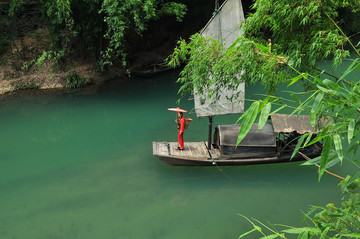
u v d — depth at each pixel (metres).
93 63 24.06
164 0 27.33
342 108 3.45
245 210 10.34
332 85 3.38
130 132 16.09
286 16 6.75
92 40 22.89
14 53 22.61
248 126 3.22
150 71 24.88
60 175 12.50
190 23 30.25
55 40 22.00
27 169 12.95
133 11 19.23
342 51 6.55
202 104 11.98
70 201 10.95
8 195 11.27
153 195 11.20
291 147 12.22
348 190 4.45
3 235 9.36
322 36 6.76
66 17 20.61
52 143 15.12
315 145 12.94
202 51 7.34
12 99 20.20
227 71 6.59
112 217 10.16
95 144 14.98
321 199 10.70
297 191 11.17
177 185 11.72
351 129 3.20
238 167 12.54
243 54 5.93
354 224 3.99
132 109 18.88
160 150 12.62
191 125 16.62
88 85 22.88
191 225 9.74
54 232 9.48
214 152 12.65
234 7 10.78
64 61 23.23
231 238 9.18
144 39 27.08
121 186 11.72
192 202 10.81
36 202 10.91
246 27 7.58
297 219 9.84
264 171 12.28
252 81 6.64
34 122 17.28
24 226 9.77
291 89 19.75
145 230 9.55
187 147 13.03
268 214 10.10
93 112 18.53
